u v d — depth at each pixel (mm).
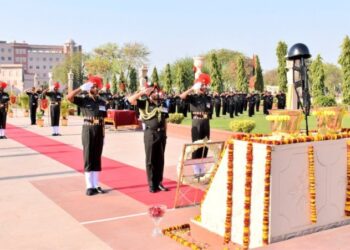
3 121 14305
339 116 4699
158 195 6641
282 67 37406
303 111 4500
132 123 17156
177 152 11359
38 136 15000
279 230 3912
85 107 6684
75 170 8781
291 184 3977
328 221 4297
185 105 24688
